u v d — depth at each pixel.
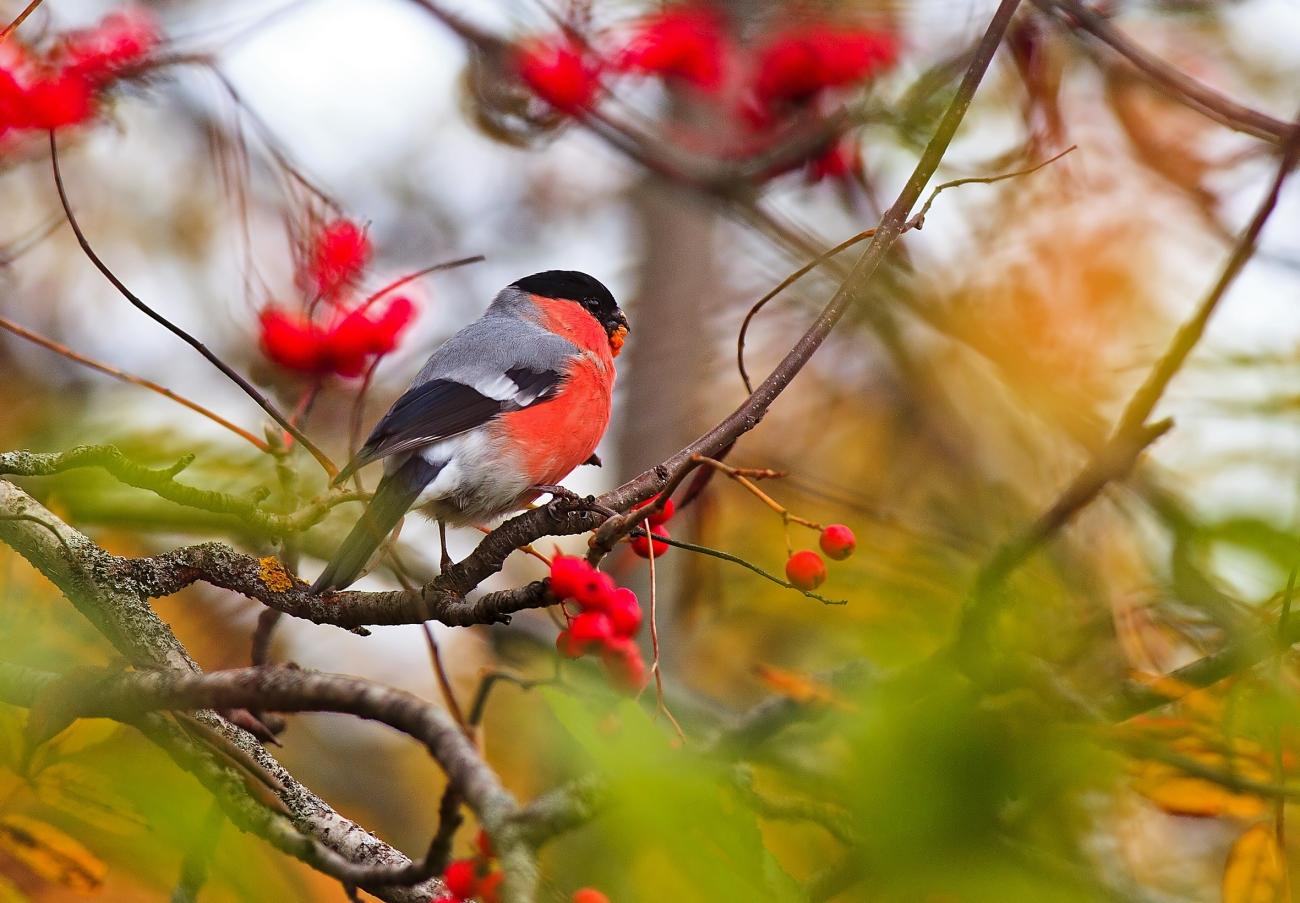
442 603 6.32
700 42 9.98
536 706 10.34
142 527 8.66
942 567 8.80
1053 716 4.20
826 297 11.45
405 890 5.95
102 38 7.87
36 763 5.37
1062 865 3.99
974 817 3.72
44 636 6.77
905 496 11.59
